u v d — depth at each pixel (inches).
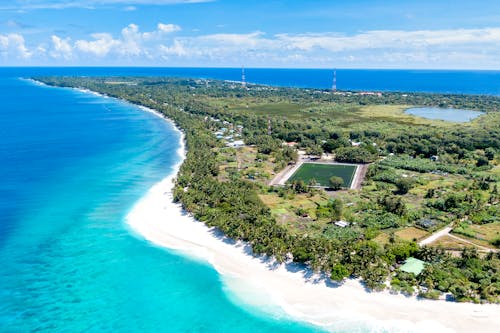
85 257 4379.9
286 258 4168.3
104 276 4037.9
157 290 3811.5
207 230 4913.9
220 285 3855.8
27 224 5182.1
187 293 3759.8
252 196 5649.6
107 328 3344.0
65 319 3442.4
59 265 4227.4
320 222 5044.3
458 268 3838.6
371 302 3496.6
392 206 5275.6
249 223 4712.1
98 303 3644.2
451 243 4471.0
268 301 3604.8
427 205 5546.3
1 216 5408.5
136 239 4766.2
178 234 4849.9
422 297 3511.3
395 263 3949.3
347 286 3713.1
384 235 4645.7
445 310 3351.4
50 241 4731.8
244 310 3511.3
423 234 4709.6
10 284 3905.0
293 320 3368.6
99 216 5428.2
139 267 4178.2
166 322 3408.0
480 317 3267.7
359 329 3233.3
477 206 5354.3
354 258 3878.0
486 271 3786.9
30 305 3612.2
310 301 3565.5
